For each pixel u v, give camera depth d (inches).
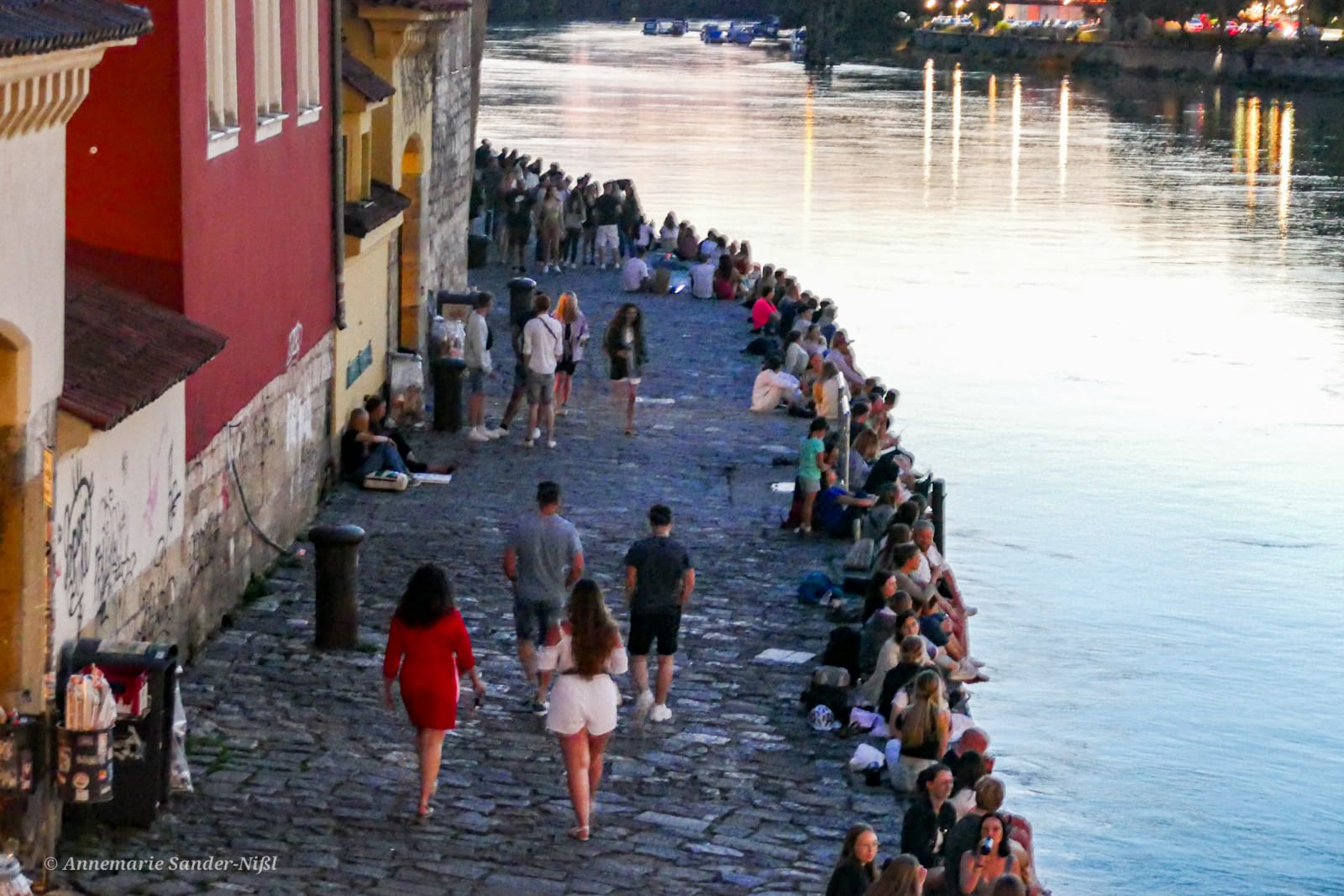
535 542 1058.1
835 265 3575.3
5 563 773.9
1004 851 798.5
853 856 756.6
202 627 1117.7
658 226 3865.7
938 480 1588.3
